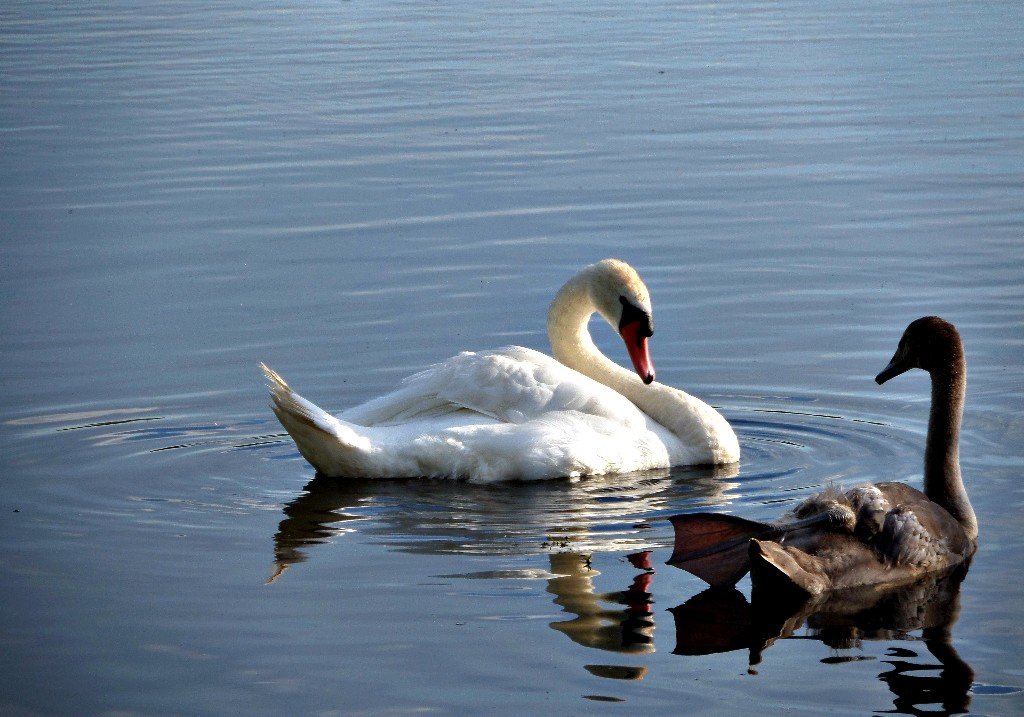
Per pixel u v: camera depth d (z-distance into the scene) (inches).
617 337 679.7
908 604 372.2
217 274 742.5
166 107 1163.3
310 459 501.0
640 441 524.7
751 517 457.1
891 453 517.7
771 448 537.3
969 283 701.3
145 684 334.6
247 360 624.4
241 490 488.1
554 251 768.9
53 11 1740.9
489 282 722.8
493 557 418.3
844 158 947.3
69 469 506.9
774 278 719.1
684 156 963.3
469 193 884.0
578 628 362.6
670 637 356.5
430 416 526.9
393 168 949.8
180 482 495.5
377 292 710.5
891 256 745.6
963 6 1579.7
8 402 575.8
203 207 868.0
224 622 369.1
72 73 1315.2
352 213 847.1
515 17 1590.8
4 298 708.0
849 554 384.8
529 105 1130.7
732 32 1445.6
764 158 952.9
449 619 370.0
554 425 514.6
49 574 404.5
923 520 397.4
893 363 442.9
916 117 1058.1
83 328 664.4
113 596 387.5
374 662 344.5
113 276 741.3
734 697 322.7
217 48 1446.9
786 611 370.0
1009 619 362.0
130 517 456.8
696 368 615.8
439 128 1061.1
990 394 559.5
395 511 466.9
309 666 342.6
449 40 1451.8
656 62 1294.3
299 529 445.4
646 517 461.1
